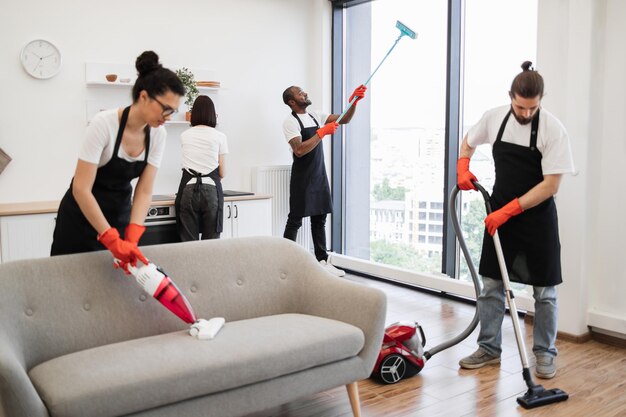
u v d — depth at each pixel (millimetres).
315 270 2844
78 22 4453
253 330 2391
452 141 4547
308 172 4918
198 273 2607
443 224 4668
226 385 2123
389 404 2752
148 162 2453
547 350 3080
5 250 3758
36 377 1988
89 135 2227
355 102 4566
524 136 2920
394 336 3014
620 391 2898
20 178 4301
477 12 4355
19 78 4250
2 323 2061
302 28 5656
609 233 3580
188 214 4172
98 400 1870
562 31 3643
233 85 5281
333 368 2420
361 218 5566
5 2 4164
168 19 4879
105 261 2412
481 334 3215
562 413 2656
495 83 4266
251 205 4781
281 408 2727
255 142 5449
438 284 4660
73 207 2439
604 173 3582
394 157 5148
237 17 5254
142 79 2209
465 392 2885
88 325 2312
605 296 3621
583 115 3480
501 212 2918
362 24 5449
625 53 3436
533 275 3004
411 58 4922
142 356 2090
